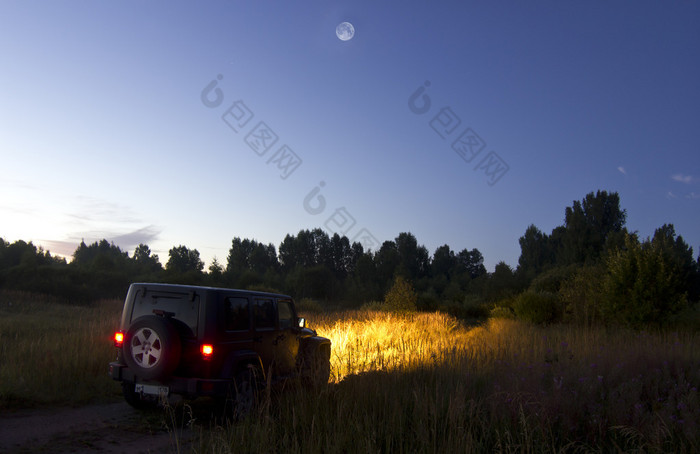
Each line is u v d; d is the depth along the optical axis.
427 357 9.24
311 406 5.99
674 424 5.41
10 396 6.80
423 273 91.75
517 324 19.56
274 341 7.46
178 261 82.75
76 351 8.87
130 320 6.66
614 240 46.66
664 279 16.30
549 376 8.02
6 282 36.31
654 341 11.92
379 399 6.24
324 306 41.25
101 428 5.90
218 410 6.43
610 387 6.78
